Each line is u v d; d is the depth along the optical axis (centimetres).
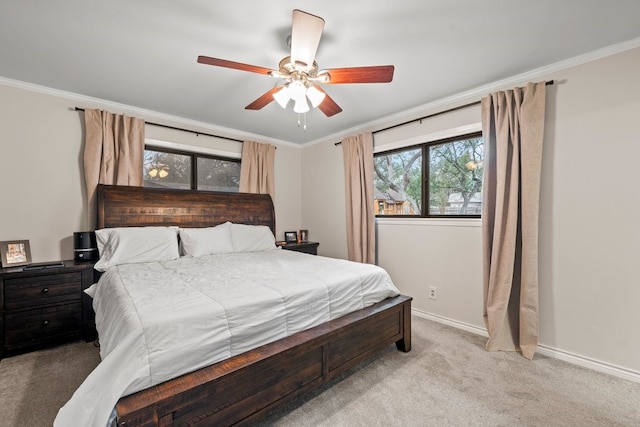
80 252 259
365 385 184
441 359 218
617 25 175
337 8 159
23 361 210
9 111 248
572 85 213
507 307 234
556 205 221
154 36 186
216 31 181
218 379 124
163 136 331
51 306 230
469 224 273
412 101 293
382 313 205
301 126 370
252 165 398
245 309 145
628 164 192
